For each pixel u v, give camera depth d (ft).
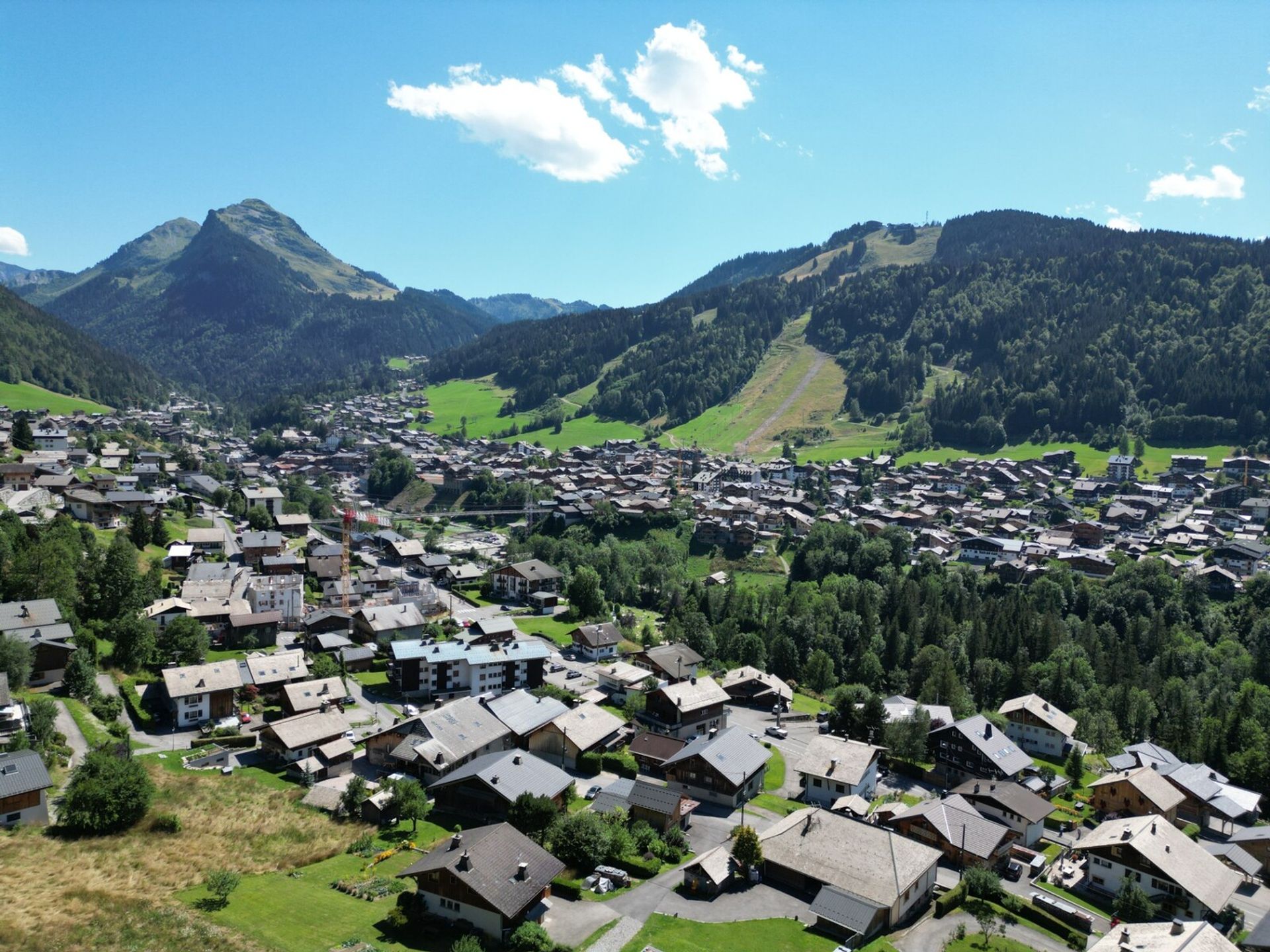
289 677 407.03
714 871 248.11
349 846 263.70
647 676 440.45
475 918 212.43
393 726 331.77
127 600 444.96
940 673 466.70
